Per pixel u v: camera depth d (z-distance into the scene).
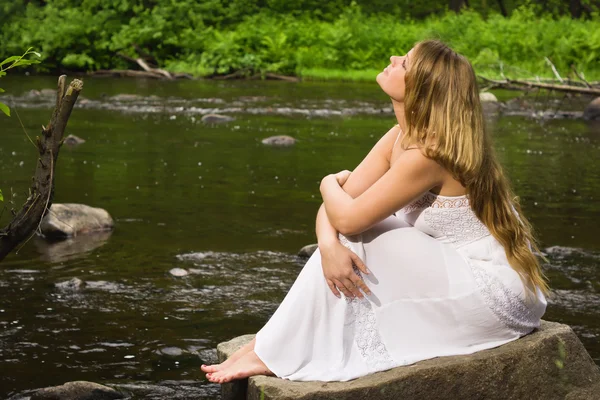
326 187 3.46
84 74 25.58
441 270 3.39
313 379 3.26
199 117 16.06
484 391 3.36
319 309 3.34
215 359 4.33
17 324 4.76
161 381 4.03
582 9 36.59
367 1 33.81
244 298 5.36
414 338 3.38
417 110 3.37
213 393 3.91
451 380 3.31
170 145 12.40
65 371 4.13
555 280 5.91
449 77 3.37
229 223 7.53
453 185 3.39
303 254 6.43
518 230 3.52
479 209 3.43
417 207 3.46
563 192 9.41
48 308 5.06
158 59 27.08
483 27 27.42
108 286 5.54
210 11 28.64
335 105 18.50
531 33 26.28
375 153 3.54
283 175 10.12
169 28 27.17
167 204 8.29
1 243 3.57
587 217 8.13
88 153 11.40
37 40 25.94
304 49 26.70
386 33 27.58
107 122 14.90
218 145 12.54
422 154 3.31
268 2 31.00
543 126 15.83
